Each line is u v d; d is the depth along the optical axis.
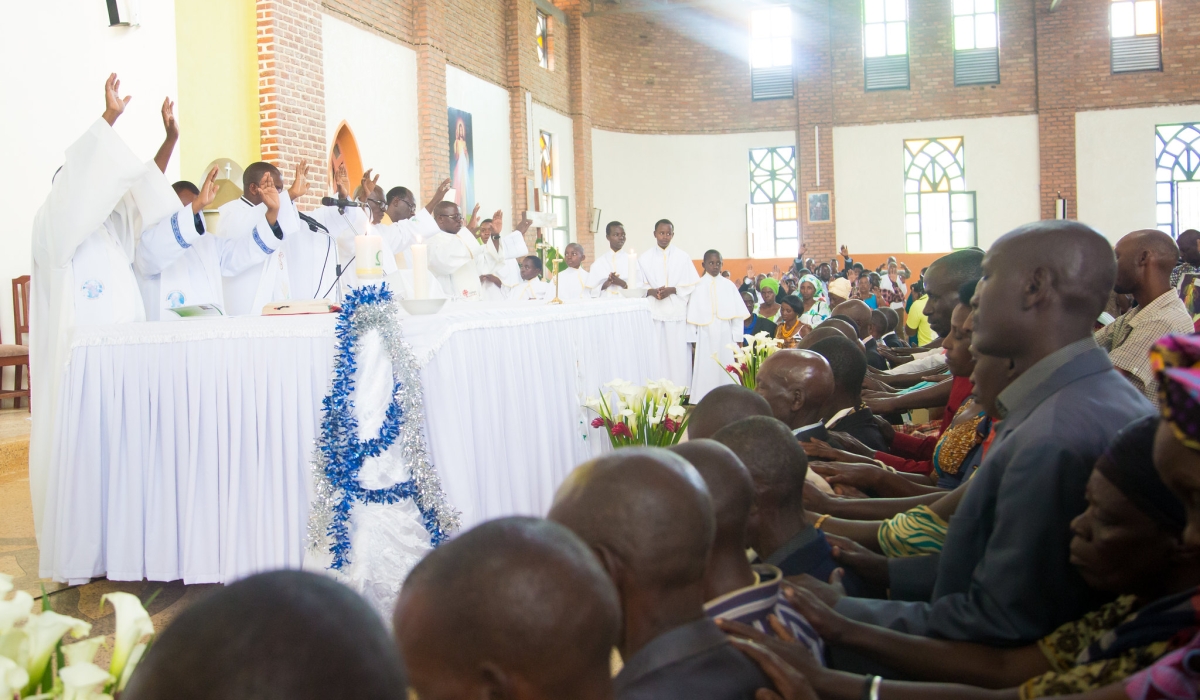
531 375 3.79
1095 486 1.19
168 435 3.23
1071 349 1.53
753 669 1.12
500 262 8.27
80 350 3.27
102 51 6.91
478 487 3.34
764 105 19.78
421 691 0.78
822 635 1.48
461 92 12.99
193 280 4.28
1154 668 1.04
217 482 3.19
